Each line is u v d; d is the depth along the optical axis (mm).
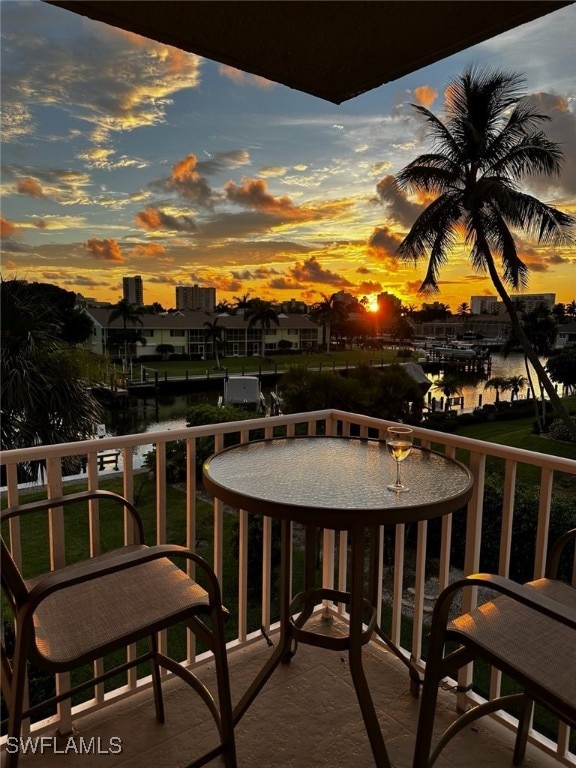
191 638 2146
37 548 6570
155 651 1787
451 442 1991
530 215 13633
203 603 1434
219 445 2232
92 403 8609
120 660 3998
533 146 13297
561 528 5918
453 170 14188
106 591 1489
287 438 2279
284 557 1829
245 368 44156
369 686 2053
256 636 2377
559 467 1671
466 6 1365
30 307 7934
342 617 2543
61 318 8688
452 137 14008
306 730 1836
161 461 2027
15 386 7359
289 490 1563
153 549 1313
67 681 1797
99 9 1381
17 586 1216
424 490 1577
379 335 28766
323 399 11664
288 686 2055
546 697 1140
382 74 1752
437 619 1322
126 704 1947
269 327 48531
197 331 48062
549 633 1334
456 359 26984
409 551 6875
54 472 1759
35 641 1190
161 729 1828
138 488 10008
